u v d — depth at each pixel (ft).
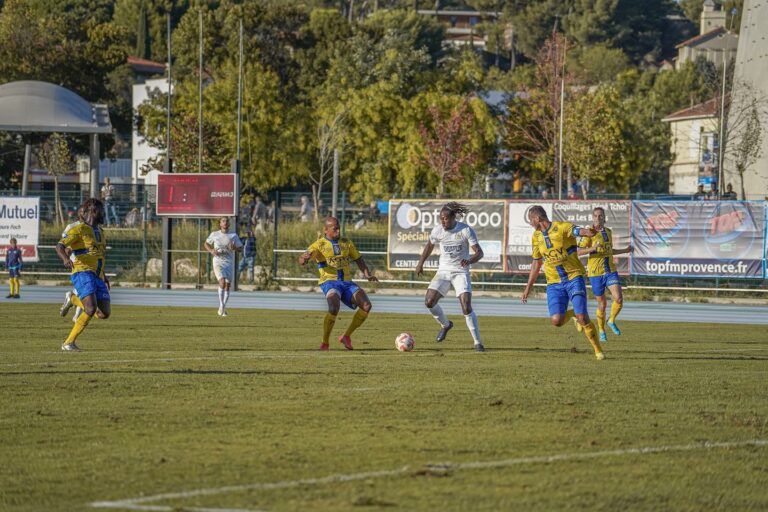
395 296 277.85
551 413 86.22
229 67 538.88
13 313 200.44
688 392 98.89
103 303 134.10
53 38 555.28
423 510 57.31
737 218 260.62
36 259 304.09
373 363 120.47
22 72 538.47
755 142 398.83
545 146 549.13
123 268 320.70
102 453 70.59
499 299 272.92
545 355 132.67
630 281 277.85
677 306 257.55
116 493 60.54
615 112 558.15
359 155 545.85
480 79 606.14
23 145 529.86
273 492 60.70
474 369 115.03
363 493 60.64
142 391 96.58
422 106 549.13
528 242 273.75
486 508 57.77
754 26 414.21
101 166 650.02
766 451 72.84
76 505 58.08
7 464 67.51
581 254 164.76
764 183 404.16
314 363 119.96
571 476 65.05
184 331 164.76
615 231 268.41
